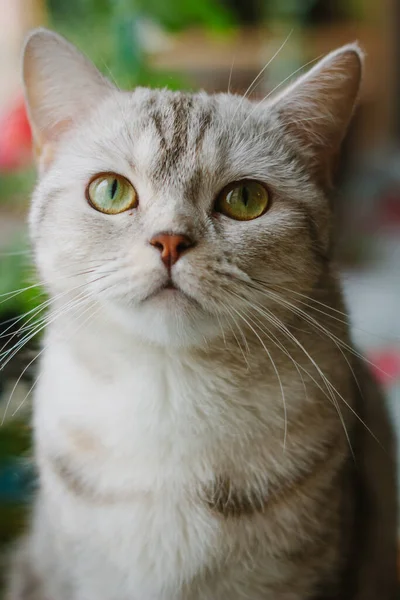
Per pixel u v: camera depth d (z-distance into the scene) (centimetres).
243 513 35
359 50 37
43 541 39
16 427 42
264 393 36
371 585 42
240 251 34
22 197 47
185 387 35
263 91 43
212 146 35
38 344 40
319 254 37
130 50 47
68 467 36
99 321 35
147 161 35
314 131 38
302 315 36
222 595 36
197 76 57
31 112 38
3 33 55
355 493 39
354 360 40
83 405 36
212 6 51
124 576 36
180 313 34
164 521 35
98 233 35
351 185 84
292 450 36
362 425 40
